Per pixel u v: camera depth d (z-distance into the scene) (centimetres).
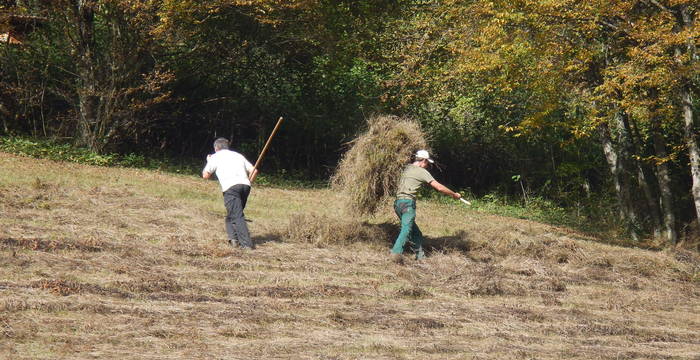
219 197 6250
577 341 3241
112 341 2659
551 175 10525
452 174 10819
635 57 5903
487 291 4062
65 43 8206
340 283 3878
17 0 8025
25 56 8356
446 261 4597
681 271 5272
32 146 7662
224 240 4538
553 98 6775
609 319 3719
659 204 8731
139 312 3006
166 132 9531
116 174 6819
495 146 10681
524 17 6347
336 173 4866
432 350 2878
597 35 6688
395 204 4594
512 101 9794
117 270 3606
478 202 9581
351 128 9944
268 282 3759
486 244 5222
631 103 6016
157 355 2556
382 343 2908
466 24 7344
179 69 8850
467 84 8450
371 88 9919
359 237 4903
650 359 3011
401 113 9612
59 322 2808
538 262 4875
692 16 6341
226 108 9669
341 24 9256
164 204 5353
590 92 6925
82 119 8269
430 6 8794
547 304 3956
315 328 3067
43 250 3825
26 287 3178
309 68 9694
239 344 2755
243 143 9962
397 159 4650
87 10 8094
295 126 10019
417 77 8825
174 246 4234
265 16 8219
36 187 5416
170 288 3409
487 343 3059
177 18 7700
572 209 9725
